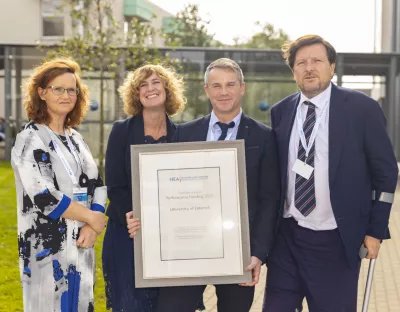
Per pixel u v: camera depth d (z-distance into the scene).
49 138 4.14
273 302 4.37
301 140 4.21
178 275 4.13
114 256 4.95
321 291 4.24
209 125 4.41
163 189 4.15
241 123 4.36
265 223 4.25
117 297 4.94
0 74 27.95
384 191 4.14
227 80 4.26
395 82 24.52
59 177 4.10
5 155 25.94
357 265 4.25
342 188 4.12
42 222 4.07
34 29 35.06
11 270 8.27
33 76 4.22
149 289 4.95
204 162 4.14
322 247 4.23
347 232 4.13
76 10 16.86
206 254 4.14
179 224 4.14
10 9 35.19
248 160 4.28
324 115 4.22
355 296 4.25
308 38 4.24
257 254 4.16
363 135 4.14
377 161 4.13
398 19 30.52
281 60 24.09
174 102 4.99
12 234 10.88
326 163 4.16
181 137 4.44
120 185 4.92
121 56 17.53
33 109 4.19
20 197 4.10
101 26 16.39
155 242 4.14
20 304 6.70
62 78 4.17
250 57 24.06
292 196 4.29
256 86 24.28
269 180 4.30
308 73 4.18
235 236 4.13
